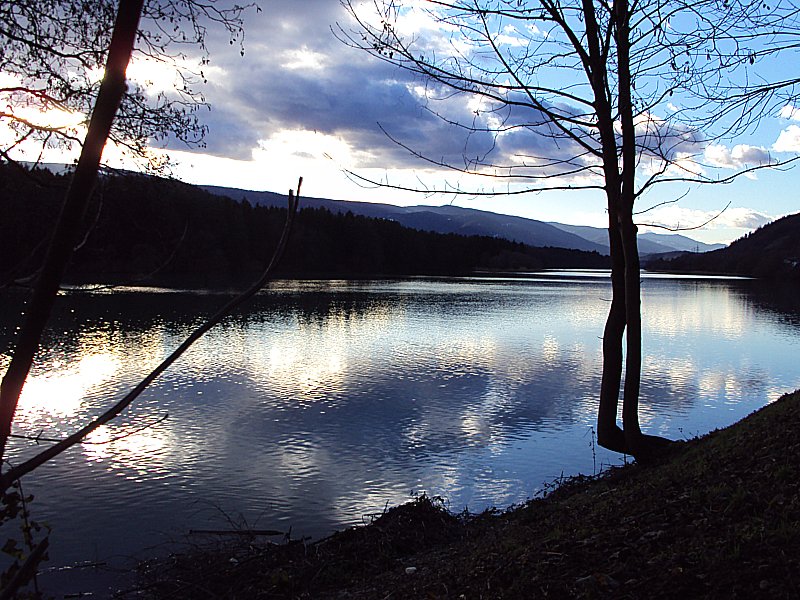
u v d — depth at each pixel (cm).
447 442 1652
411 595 627
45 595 825
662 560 492
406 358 3080
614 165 828
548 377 2620
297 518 1146
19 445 1538
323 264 13438
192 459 1470
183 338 3575
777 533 473
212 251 8612
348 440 1659
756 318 5472
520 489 1302
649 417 1952
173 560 927
